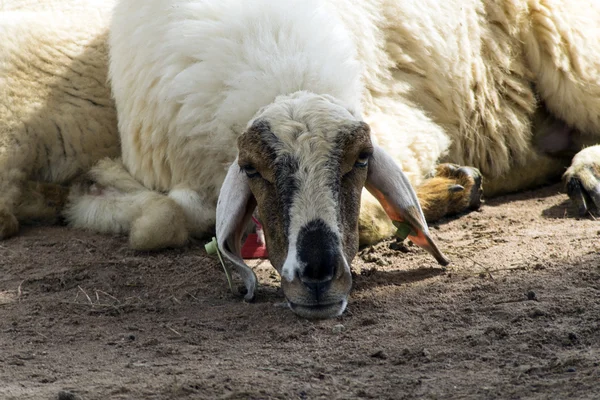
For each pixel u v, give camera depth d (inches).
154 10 700.7
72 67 804.0
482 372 422.9
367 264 636.7
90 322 545.3
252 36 629.9
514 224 726.5
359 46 714.2
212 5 655.8
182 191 709.3
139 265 660.7
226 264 608.1
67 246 714.8
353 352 464.4
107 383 428.5
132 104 730.2
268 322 524.4
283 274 517.3
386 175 580.7
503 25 824.3
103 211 752.3
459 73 792.9
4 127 758.5
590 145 857.5
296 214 514.9
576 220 722.8
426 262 630.5
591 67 826.8
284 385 417.4
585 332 462.6
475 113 812.0
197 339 502.9
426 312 521.0
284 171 525.3
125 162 781.3
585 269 569.0
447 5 789.2
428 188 737.6
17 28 792.3
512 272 581.0
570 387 394.0
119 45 740.0
